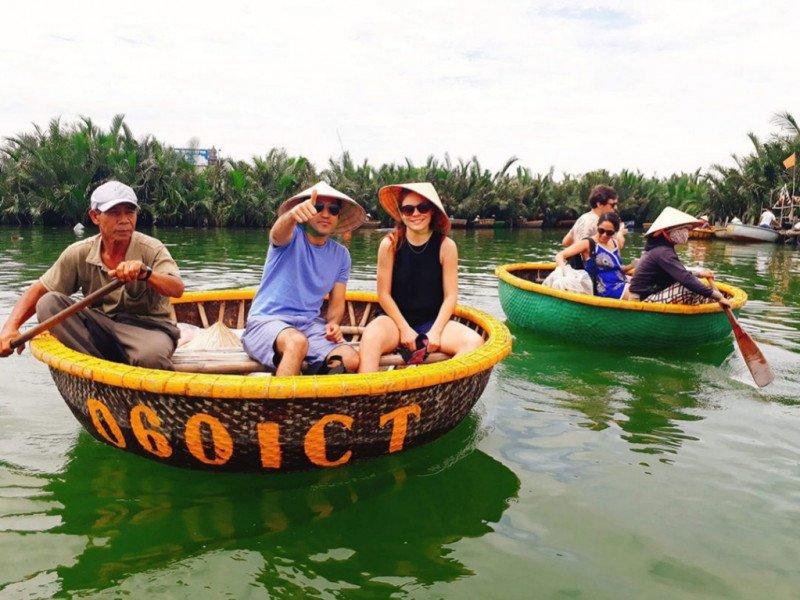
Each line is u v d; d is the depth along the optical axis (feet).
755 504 8.59
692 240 72.02
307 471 9.03
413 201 10.93
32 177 75.15
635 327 16.28
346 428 8.44
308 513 8.17
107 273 10.37
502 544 7.55
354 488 8.85
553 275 18.95
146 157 82.69
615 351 16.60
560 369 14.82
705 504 8.57
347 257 11.75
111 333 10.28
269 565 7.06
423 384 8.48
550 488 8.96
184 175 83.76
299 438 8.30
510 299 19.22
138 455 9.21
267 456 8.43
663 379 14.11
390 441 8.96
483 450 10.18
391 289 11.63
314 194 9.89
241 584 6.72
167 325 10.82
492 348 10.08
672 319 16.15
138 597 6.47
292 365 9.70
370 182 94.07
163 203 79.30
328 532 7.75
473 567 7.09
